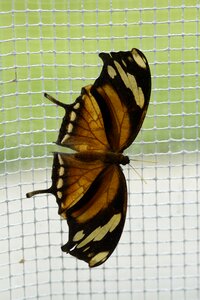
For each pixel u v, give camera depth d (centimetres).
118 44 62
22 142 58
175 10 61
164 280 59
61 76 61
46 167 58
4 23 62
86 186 50
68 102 59
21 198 57
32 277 58
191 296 59
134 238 60
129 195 58
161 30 62
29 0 61
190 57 62
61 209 50
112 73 49
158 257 58
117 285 58
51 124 61
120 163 50
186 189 59
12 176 58
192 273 59
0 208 58
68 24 57
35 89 62
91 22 61
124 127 50
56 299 58
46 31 62
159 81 61
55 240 59
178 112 61
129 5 59
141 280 58
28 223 57
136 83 49
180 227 60
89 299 58
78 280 58
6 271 58
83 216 50
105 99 50
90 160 50
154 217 58
